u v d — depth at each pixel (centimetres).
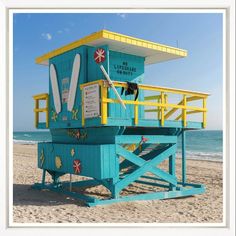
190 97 837
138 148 876
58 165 813
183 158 880
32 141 6169
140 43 736
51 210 657
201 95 816
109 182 714
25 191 855
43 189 880
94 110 684
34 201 735
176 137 815
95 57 730
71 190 856
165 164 1961
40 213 635
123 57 788
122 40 706
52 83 862
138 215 638
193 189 831
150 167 761
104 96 666
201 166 1955
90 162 696
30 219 597
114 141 702
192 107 805
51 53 861
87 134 780
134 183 980
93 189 891
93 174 686
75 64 771
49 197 779
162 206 719
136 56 814
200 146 4544
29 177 1115
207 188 984
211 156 3284
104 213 642
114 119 681
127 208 684
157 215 646
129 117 764
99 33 681
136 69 811
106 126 721
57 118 840
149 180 1084
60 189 842
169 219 623
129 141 721
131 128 851
